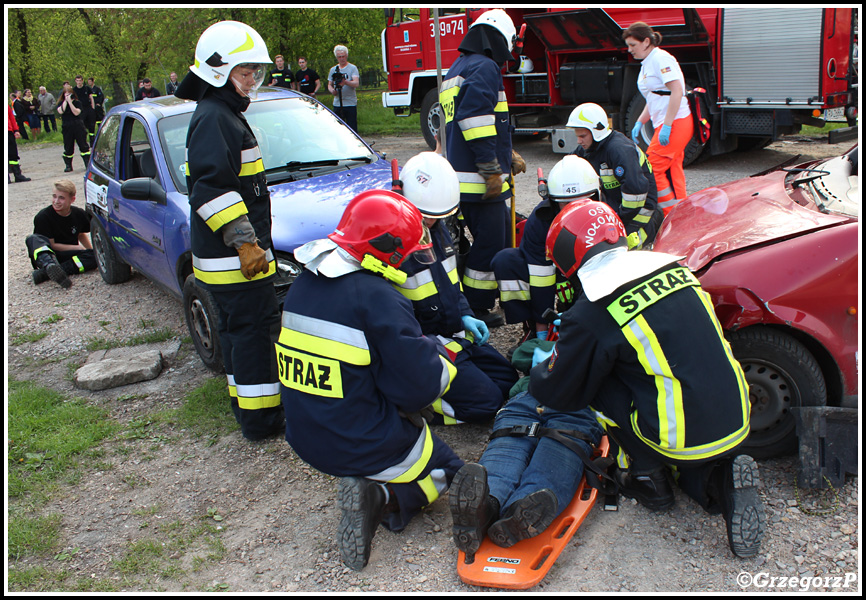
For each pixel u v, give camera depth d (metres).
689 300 2.41
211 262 3.32
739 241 2.99
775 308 2.75
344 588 2.53
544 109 10.54
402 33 11.70
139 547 2.85
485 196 4.21
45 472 3.46
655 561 2.52
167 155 4.75
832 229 2.80
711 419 2.39
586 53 9.66
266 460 3.46
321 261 2.56
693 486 2.65
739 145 9.58
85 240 6.89
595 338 2.42
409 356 2.44
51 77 31.73
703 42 8.23
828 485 2.72
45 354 5.04
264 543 2.84
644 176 4.17
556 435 2.74
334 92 13.48
